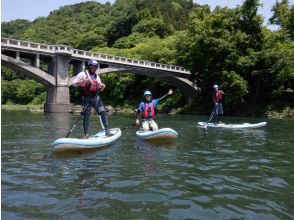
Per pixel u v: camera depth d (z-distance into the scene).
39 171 5.46
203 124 16.64
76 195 4.16
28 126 14.88
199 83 45.31
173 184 4.77
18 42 35.22
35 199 3.98
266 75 37.09
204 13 42.91
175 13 98.94
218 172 5.64
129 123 18.06
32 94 73.31
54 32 108.12
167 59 55.22
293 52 33.91
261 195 4.32
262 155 7.55
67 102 39.72
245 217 3.51
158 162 6.39
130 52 67.81
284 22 37.16
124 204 3.85
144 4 103.06
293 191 4.54
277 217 3.52
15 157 6.68
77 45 90.75
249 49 37.69
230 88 36.09
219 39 37.28
